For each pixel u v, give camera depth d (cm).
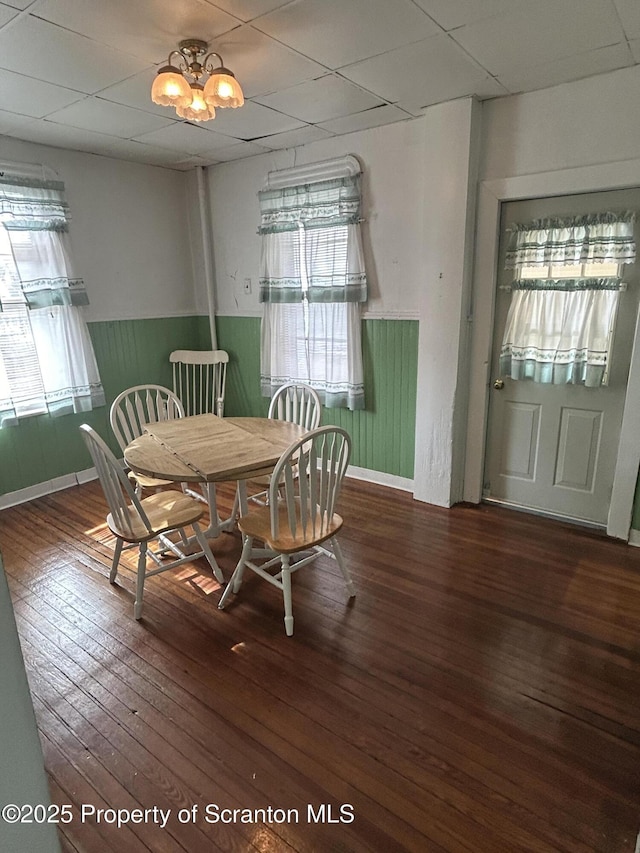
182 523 241
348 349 374
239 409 486
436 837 140
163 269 453
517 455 332
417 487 360
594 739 169
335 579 264
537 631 222
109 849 139
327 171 361
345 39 216
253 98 281
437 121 297
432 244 316
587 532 307
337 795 152
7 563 286
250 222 426
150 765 163
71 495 383
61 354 375
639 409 275
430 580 261
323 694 190
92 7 188
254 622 232
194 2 186
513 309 311
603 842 138
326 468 216
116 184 407
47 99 277
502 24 204
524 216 298
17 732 92
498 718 178
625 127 253
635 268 268
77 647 217
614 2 187
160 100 201
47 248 356
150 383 456
